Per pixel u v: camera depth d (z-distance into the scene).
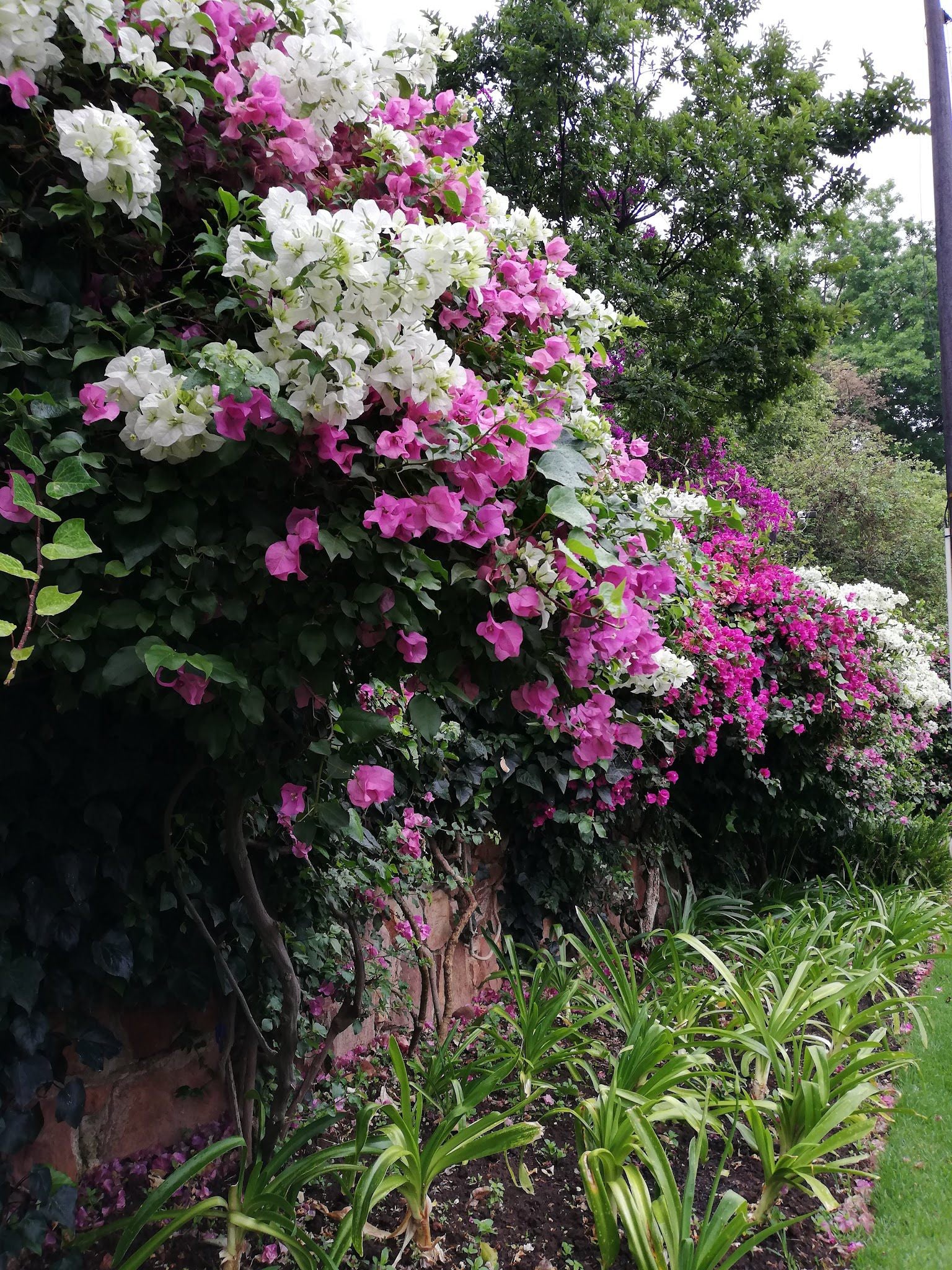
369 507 1.44
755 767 5.17
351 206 1.70
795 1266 2.27
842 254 28.69
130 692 1.51
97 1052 1.99
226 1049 2.11
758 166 9.70
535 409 1.77
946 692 7.91
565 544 1.58
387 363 1.35
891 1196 2.63
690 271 10.34
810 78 10.41
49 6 1.25
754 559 5.73
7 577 1.25
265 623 1.48
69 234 1.39
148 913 2.03
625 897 4.40
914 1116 3.12
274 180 1.60
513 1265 2.13
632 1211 1.99
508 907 3.84
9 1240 1.80
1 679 1.54
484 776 3.51
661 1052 2.51
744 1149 2.77
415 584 1.38
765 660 5.20
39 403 1.25
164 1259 1.99
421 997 3.21
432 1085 2.62
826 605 5.55
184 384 1.26
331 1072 2.76
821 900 4.93
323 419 1.32
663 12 10.27
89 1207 2.04
